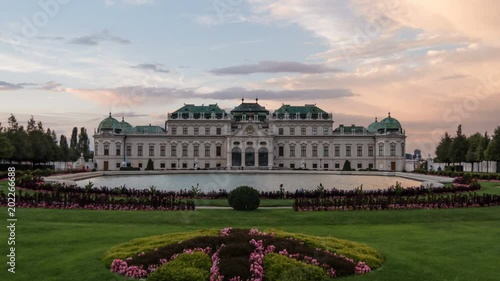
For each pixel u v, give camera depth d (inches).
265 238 969.5
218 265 836.0
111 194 2321.6
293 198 2348.7
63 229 1397.6
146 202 1936.5
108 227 1467.8
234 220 1674.5
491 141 5339.6
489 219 1766.7
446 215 1808.6
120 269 895.1
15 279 886.4
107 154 7706.7
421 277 902.4
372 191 2393.0
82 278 880.9
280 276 802.8
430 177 4461.1
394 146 7682.1
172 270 814.5
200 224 1601.9
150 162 7229.3
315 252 925.8
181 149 7869.1
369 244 1213.7
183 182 4128.9
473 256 1073.5
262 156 7716.5
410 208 1953.7
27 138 5900.6
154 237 1113.4
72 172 5182.1
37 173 3981.3
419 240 1274.6
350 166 7421.3
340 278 880.9
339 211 1884.8
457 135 6441.9
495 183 3624.5
